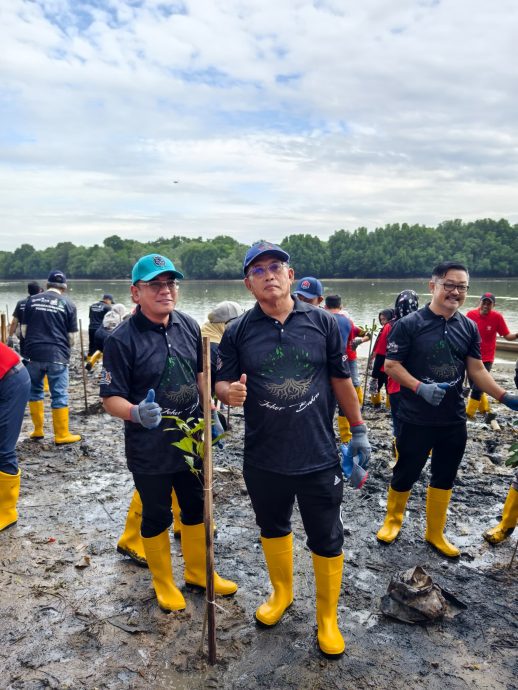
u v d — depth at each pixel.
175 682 2.88
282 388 2.99
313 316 3.12
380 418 8.45
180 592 3.65
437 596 3.41
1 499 4.58
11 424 4.53
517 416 8.63
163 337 3.36
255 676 2.91
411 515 4.92
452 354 4.02
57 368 6.77
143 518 3.47
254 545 4.36
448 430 4.08
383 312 9.26
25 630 3.29
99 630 3.29
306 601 3.59
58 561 4.08
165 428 3.33
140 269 3.26
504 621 3.39
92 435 7.36
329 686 2.84
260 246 3.02
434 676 2.92
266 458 3.09
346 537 4.50
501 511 5.00
